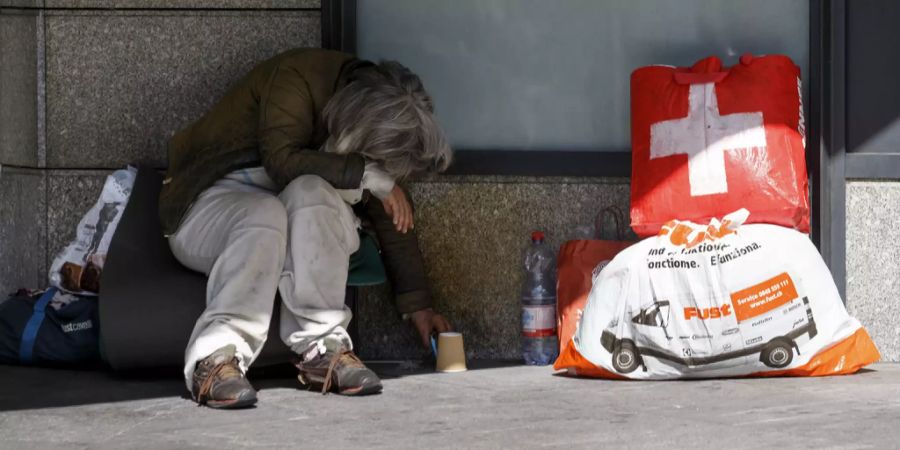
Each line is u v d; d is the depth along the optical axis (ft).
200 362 18.03
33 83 24.29
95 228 22.77
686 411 17.02
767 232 20.49
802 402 17.72
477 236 23.88
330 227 19.36
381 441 14.89
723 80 21.66
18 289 23.65
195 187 20.49
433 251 23.94
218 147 20.92
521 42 23.98
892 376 20.49
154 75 24.21
